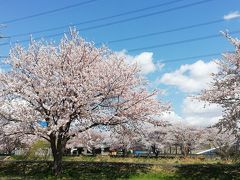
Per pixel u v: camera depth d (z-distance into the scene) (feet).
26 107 83.30
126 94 88.94
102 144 199.82
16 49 90.27
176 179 80.89
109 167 92.89
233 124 79.25
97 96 87.56
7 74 88.89
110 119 86.22
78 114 84.64
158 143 189.16
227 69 82.33
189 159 131.85
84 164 96.99
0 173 97.76
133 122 89.97
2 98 86.02
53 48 90.58
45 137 88.48
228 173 82.07
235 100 80.28
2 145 95.04
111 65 87.71
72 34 91.81
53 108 82.23
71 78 85.35
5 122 85.71
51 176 87.92
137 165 92.84
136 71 90.58
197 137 203.00
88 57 90.74
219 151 140.87
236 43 82.33
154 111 89.71
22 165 103.14
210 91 82.12
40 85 85.40
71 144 170.50
